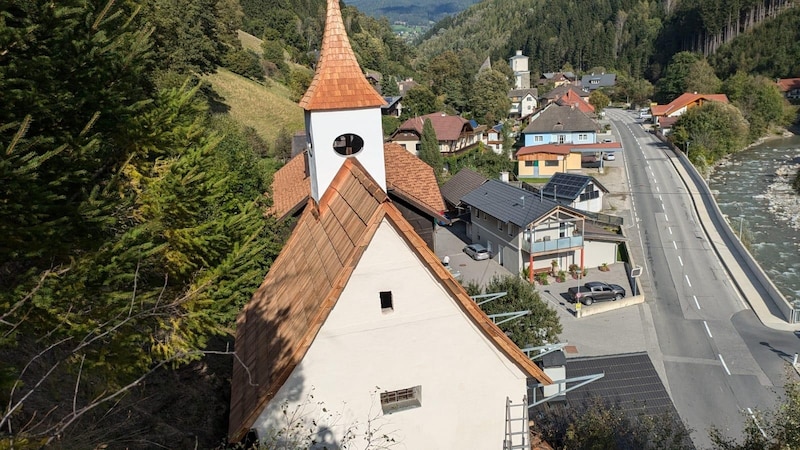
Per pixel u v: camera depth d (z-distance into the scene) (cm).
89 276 925
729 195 5988
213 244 1393
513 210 4075
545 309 2228
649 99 13562
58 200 993
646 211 5422
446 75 11412
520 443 1125
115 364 976
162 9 4438
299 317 1080
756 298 3519
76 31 964
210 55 6419
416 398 1104
